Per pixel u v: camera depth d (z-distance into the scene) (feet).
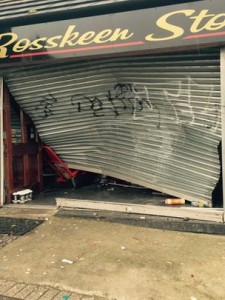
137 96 18.74
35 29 18.72
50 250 14.15
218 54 16.08
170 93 17.80
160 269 12.12
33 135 24.26
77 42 17.92
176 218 17.46
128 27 16.89
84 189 24.64
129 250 13.89
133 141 20.11
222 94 16.06
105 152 21.52
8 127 21.50
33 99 21.38
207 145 17.93
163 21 16.25
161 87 17.89
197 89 17.11
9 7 19.30
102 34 17.39
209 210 17.02
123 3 16.72
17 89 21.30
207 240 14.82
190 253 13.47
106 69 18.57
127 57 17.76
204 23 15.53
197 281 11.21
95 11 17.52
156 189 20.15
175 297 10.23
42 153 24.93
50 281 11.48
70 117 21.27
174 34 16.10
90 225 17.19
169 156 19.19
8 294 10.74
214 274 11.67
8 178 21.50
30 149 23.56
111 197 21.47
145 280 11.34
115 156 21.18
